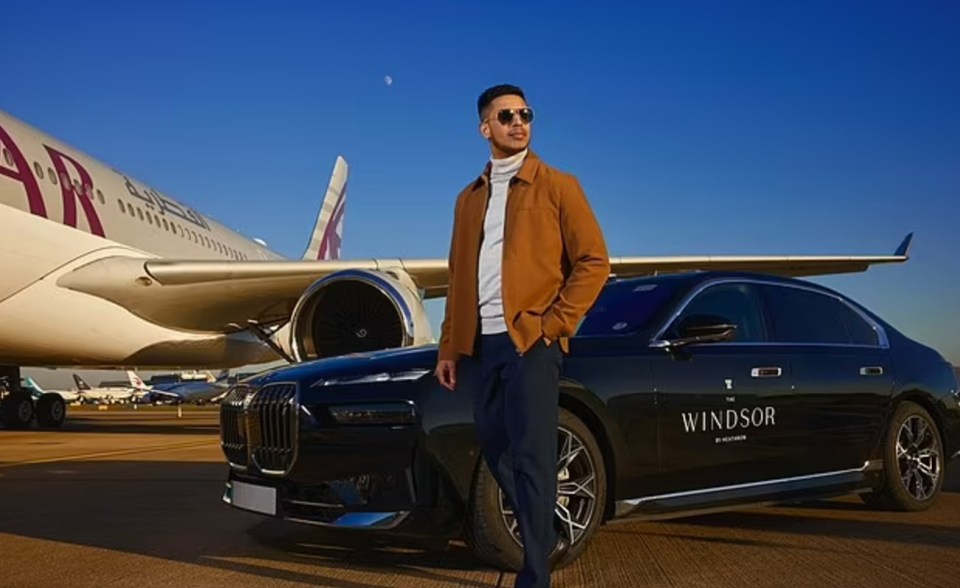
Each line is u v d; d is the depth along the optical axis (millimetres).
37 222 9828
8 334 10227
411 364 3178
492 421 2342
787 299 4230
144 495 5434
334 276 6992
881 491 4422
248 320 11695
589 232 2256
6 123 10023
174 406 64688
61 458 8242
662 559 3367
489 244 2336
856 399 4191
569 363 3291
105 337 11031
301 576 3137
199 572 3225
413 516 3037
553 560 3119
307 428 3191
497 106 2336
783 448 3867
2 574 3215
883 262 10883
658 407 3457
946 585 2912
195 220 14547
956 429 4758
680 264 10289
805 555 3416
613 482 3367
